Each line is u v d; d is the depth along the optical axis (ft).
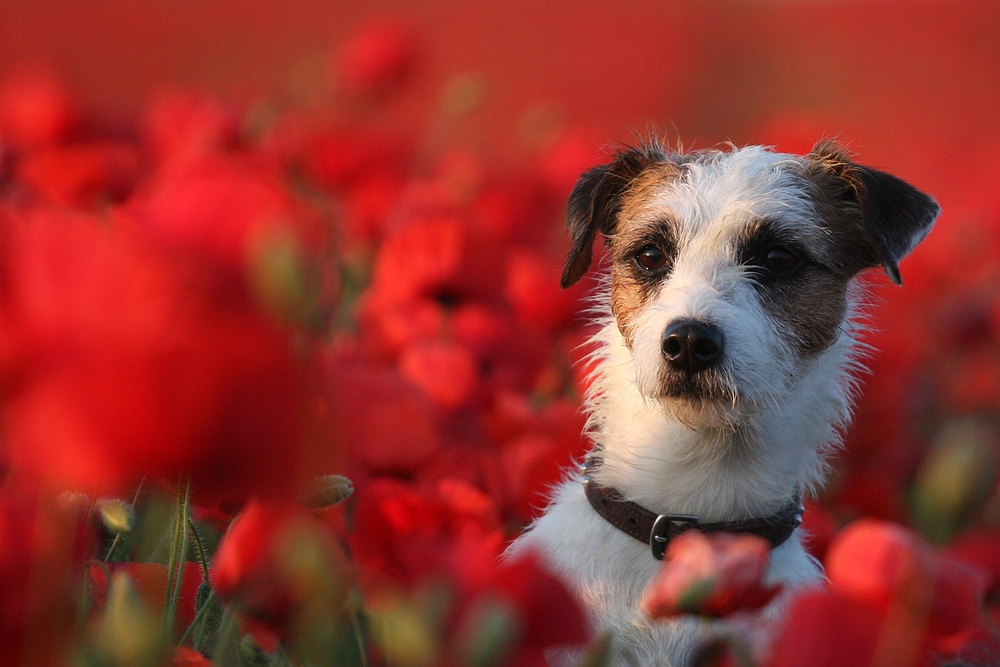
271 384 5.17
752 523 15.43
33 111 21.42
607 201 19.60
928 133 76.02
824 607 6.02
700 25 108.17
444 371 16.26
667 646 13.62
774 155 19.51
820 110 85.10
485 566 6.42
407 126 35.83
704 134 71.87
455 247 18.93
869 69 97.50
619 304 17.87
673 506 15.75
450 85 29.84
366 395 12.93
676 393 15.72
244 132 21.72
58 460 4.96
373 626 6.59
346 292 19.57
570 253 18.61
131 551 11.27
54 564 5.90
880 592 6.12
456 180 24.38
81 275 4.89
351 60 28.22
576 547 15.19
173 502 9.39
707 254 17.16
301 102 27.12
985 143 65.26
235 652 7.59
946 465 6.14
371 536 9.55
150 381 4.86
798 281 17.21
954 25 106.32
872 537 6.22
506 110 71.46
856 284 18.83
